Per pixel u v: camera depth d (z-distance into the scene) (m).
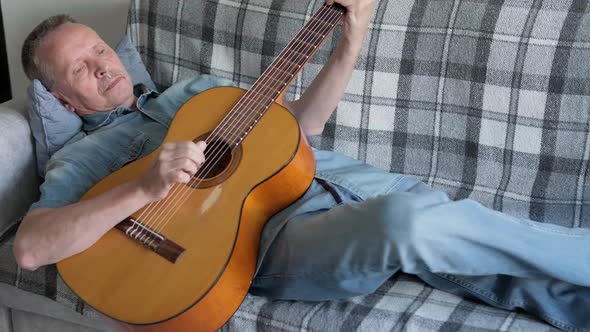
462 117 1.62
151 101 1.75
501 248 1.21
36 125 1.64
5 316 1.62
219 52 1.84
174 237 1.31
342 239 1.26
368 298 1.35
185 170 1.22
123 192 1.28
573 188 1.53
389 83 1.67
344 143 1.74
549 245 1.21
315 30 1.56
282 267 1.37
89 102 1.69
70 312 1.53
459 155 1.64
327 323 1.28
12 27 2.36
